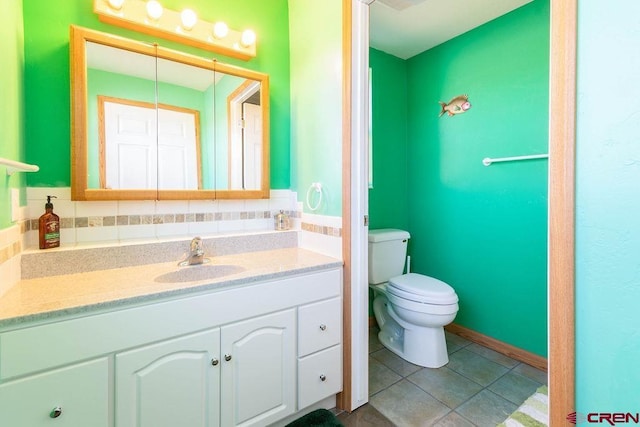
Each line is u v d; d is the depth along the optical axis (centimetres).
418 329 195
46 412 86
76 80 130
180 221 159
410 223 267
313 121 173
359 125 149
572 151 68
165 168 152
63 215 132
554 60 70
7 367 81
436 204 247
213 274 143
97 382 93
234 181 172
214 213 170
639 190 59
